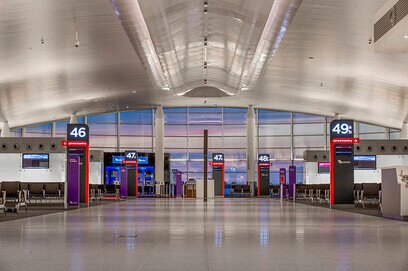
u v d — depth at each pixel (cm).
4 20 2205
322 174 4400
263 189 4862
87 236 1010
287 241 922
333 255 733
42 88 3731
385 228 1234
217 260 682
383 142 4288
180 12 2206
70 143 2606
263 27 2320
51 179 3947
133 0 2016
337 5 2100
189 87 4431
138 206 2652
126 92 4375
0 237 990
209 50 3142
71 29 2497
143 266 630
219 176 4828
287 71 3528
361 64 3073
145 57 2988
